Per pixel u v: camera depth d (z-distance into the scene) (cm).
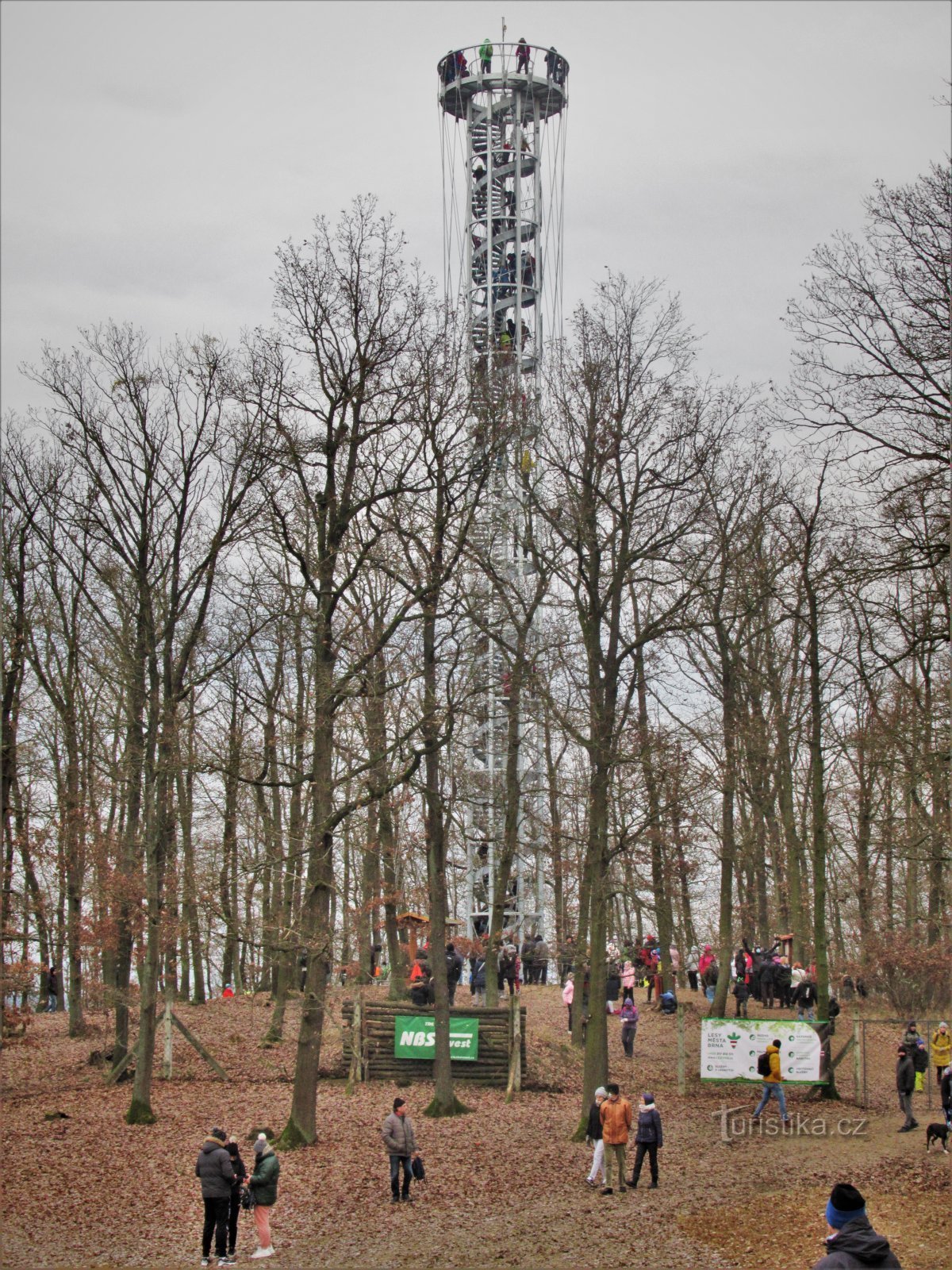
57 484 3662
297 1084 2798
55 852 3578
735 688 4278
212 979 5428
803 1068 3111
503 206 5997
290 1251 2156
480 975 4556
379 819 3725
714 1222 2214
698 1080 3491
